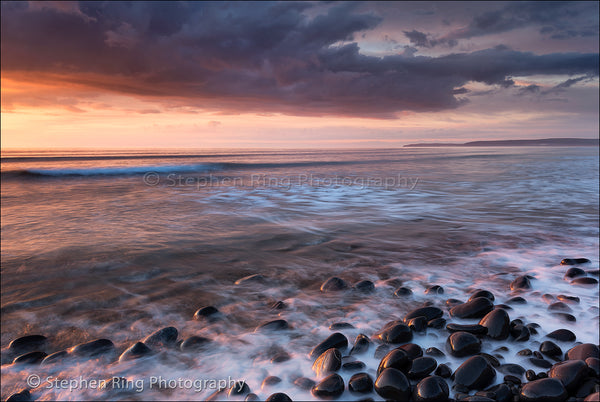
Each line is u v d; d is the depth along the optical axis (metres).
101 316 3.13
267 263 4.67
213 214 8.34
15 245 5.45
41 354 2.51
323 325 2.92
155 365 2.36
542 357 2.35
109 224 7.16
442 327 2.79
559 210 8.39
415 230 6.57
